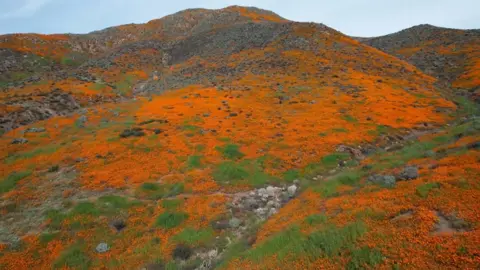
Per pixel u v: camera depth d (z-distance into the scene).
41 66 97.12
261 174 29.41
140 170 29.28
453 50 96.81
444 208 12.66
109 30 145.25
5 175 28.48
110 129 41.78
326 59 84.69
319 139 37.84
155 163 30.98
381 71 78.75
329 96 59.81
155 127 42.84
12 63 91.56
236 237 19.75
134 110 54.19
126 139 37.38
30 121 48.28
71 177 27.91
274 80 72.50
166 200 23.95
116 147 34.69
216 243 19.38
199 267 16.94
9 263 17.20
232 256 16.05
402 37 126.06
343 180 22.50
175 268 17.03
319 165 31.56
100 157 32.22
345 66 80.62
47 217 21.42
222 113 51.03
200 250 18.78
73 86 67.81
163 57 110.94
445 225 11.56
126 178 27.91
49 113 52.25
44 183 26.88
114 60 97.38
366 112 49.94
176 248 18.64
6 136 40.06
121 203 23.28
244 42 105.19
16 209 22.94
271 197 25.31
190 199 24.28
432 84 72.56
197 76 82.81
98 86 70.75
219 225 21.05
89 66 89.94
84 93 64.38
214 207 23.28
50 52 109.31
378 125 43.38
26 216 21.97
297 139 38.12
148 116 49.41
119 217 21.77
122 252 18.56
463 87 69.12
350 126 43.19
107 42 133.00
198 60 98.31
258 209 23.27
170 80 83.12
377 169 22.72
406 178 18.11
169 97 63.72
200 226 21.03
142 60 102.94
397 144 36.25
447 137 30.58
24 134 40.44
